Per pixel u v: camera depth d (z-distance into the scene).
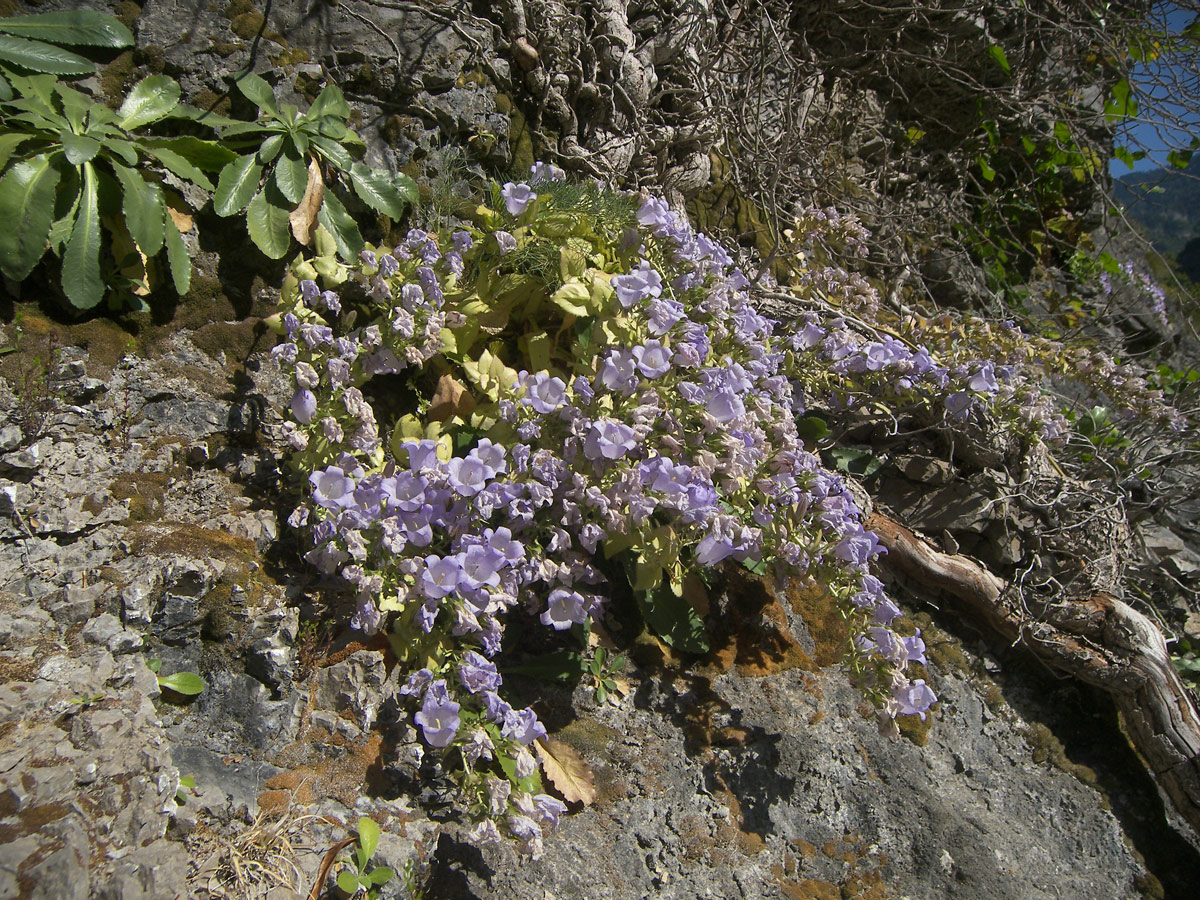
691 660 0.65
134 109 0.60
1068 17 1.18
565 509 0.56
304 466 0.56
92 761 0.41
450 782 0.53
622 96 0.83
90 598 0.48
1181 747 0.71
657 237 0.65
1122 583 0.83
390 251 0.66
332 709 0.52
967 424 0.80
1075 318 1.32
